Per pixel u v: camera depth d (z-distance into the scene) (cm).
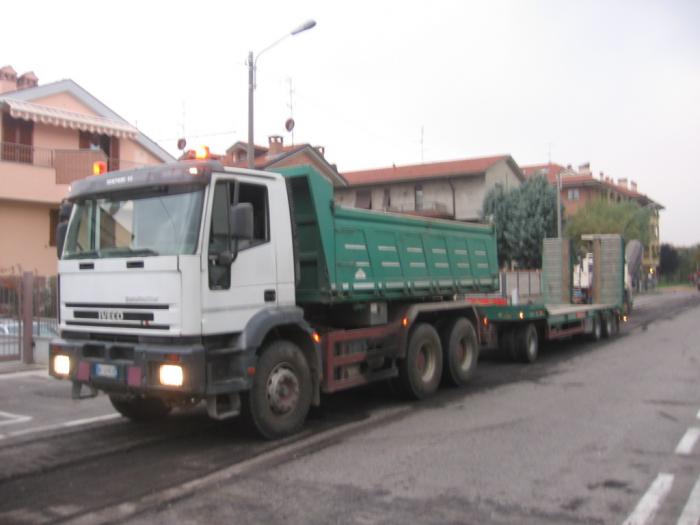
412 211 4503
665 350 1508
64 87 2497
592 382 1070
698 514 485
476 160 4919
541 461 617
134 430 748
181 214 631
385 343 871
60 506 505
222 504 505
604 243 1900
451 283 1036
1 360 1195
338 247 793
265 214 700
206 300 623
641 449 659
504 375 1165
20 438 716
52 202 2339
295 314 710
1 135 2291
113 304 656
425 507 497
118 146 2681
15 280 1221
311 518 476
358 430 743
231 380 645
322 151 4250
